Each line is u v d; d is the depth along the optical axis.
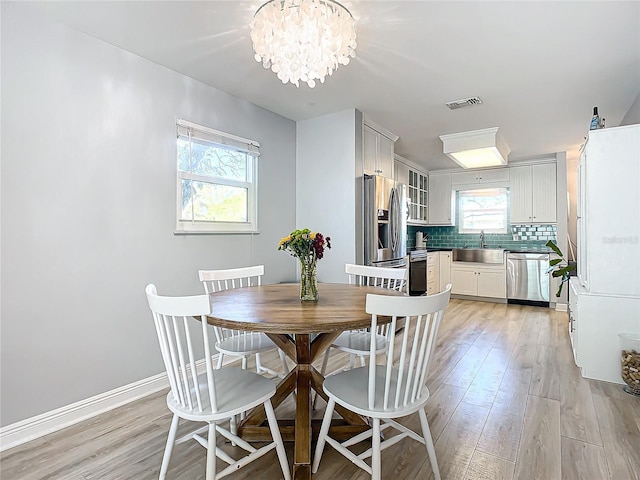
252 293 2.20
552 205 5.75
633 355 2.53
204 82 2.95
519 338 3.90
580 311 2.82
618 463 1.74
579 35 2.23
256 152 3.47
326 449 1.90
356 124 3.62
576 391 2.56
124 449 1.89
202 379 1.76
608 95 3.20
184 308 1.40
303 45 1.80
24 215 1.99
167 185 2.72
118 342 2.42
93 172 2.29
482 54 2.48
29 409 2.00
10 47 1.93
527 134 4.45
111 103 2.37
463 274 6.27
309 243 1.94
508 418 2.19
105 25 2.15
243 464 1.54
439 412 2.26
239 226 3.36
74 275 2.20
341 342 2.26
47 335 2.08
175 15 2.04
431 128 4.22
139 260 2.54
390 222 4.00
